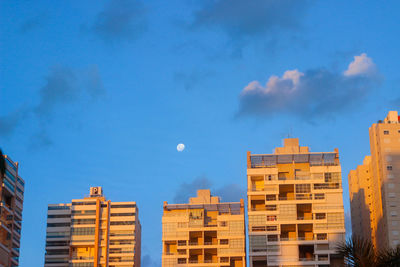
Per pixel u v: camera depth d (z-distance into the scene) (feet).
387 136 646.74
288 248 585.63
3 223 531.09
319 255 579.07
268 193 603.67
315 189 600.80
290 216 595.06
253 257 586.45
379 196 642.63
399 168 633.20
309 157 615.57
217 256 654.12
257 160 620.90
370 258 203.31
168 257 653.30
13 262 558.97
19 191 579.48
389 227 617.21
